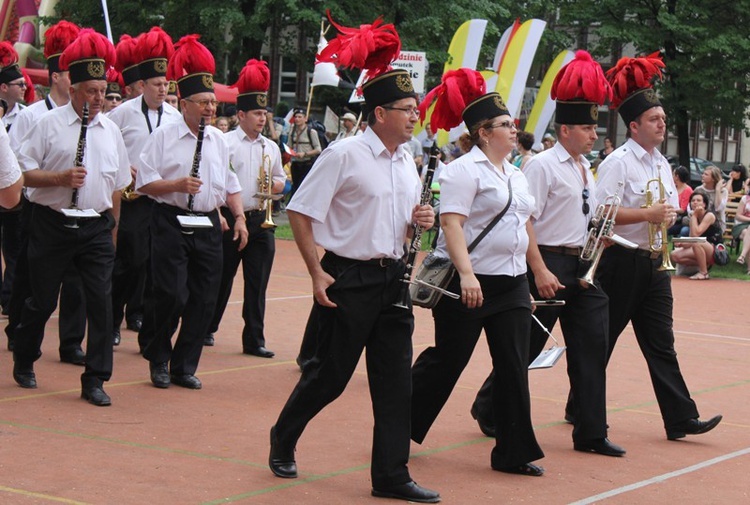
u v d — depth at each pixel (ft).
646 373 37.42
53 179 28.66
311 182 22.06
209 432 26.61
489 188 23.95
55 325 41.09
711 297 60.29
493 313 24.14
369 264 22.15
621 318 28.53
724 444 28.14
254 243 37.42
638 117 28.50
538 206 26.91
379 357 22.31
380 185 22.08
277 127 86.58
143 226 36.96
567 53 74.49
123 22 108.17
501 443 24.36
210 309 32.17
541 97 75.46
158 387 31.50
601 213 27.25
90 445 24.79
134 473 22.75
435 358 24.80
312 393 22.58
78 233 29.14
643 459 26.30
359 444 26.20
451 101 24.06
